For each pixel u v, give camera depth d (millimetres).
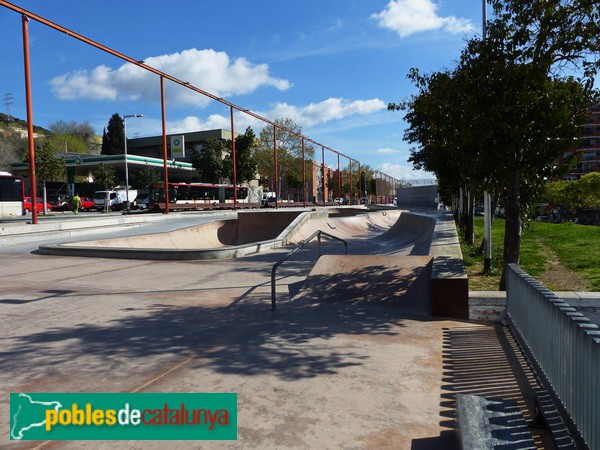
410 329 5340
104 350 4602
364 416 3178
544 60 6262
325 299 6730
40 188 50688
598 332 2377
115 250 11953
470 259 11422
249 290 7676
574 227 19969
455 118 7340
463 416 2637
